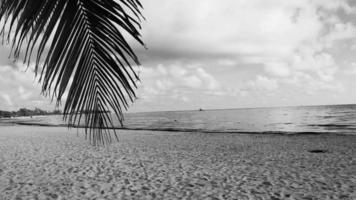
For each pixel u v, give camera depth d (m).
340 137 17.59
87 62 1.30
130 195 5.82
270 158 10.09
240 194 5.85
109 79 1.32
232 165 8.82
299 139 16.77
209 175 7.48
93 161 9.55
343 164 8.82
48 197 5.70
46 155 10.88
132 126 37.09
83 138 17.70
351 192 5.89
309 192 5.95
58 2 1.21
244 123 41.81
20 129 30.09
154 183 6.71
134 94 1.29
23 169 8.27
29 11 1.17
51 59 1.21
